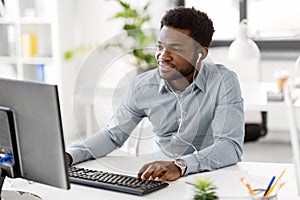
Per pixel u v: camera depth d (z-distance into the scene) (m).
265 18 5.88
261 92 4.25
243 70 5.01
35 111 1.62
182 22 1.97
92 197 1.82
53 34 5.52
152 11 5.80
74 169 2.07
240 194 1.79
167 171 1.97
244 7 5.87
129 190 1.84
